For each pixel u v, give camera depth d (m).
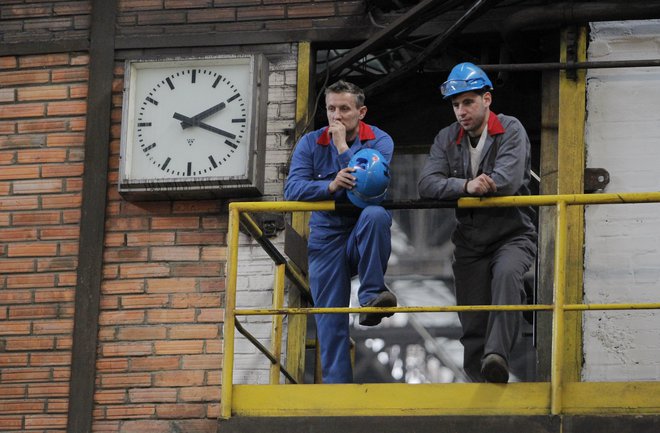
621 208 37.34
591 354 36.53
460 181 32.22
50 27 41.75
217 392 38.03
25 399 38.78
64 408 38.53
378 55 40.81
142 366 38.53
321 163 33.88
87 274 39.50
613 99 38.16
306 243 38.66
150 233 39.56
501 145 32.81
